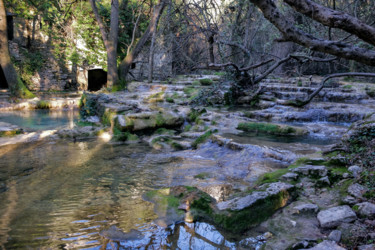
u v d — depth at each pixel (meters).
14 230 3.11
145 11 20.80
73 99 15.12
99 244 2.87
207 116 9.13
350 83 14.38
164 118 8.66
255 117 9.55
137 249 2.80
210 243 2.92
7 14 18.53
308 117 9.19
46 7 18.64
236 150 6.12
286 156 5.36
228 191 4.11
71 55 19.91
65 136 7.91
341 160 4.28
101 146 7.08
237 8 8.63
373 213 2.95
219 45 8.40
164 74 17.52
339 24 1.91
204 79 15.09
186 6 5.71
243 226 3.18
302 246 2.72
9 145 6.98
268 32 14.56
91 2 16.33
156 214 3.50
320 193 3.72
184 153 6.41
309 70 18.98
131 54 17.80
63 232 3.07
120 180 4.71
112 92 16.03
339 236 2.76
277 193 3.54
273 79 15.67
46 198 3.97
